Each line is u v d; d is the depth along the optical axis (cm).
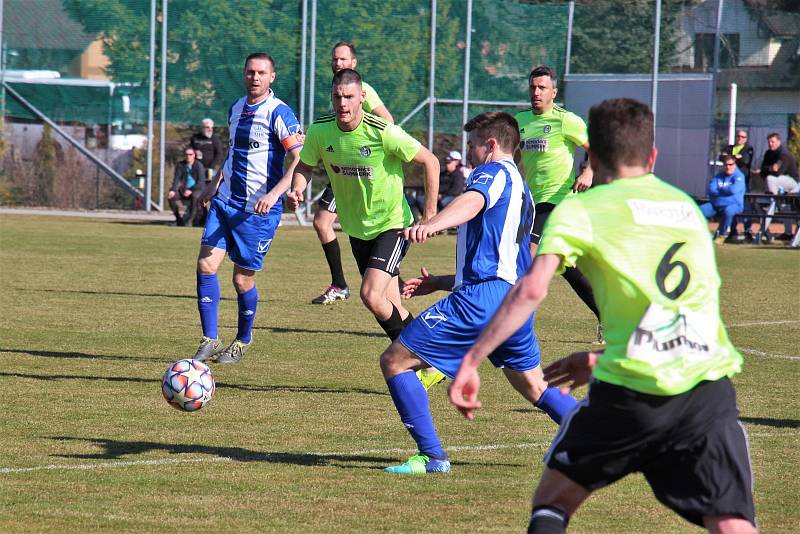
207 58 7675
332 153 2103
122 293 3653
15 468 1540
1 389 2102
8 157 7856
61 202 7825
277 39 7631
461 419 1919
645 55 7731
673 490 959
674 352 942
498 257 1535
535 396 1568
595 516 1362
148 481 1484
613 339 961
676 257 957
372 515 1341
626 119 988
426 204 2122
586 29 7838
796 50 7775
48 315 3116
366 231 2139
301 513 1346
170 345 2662
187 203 6856
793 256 5634
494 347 969
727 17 7781
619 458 958
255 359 2506
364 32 7669
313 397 2088
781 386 2244
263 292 3794
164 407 1970
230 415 1916
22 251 5031
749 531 934
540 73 2827
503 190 1535
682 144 7538
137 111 7762
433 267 4753
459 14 7769
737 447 944
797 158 7906
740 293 4012
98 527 1274
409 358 1544
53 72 7781
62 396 2047
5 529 1259
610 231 957
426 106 7794
